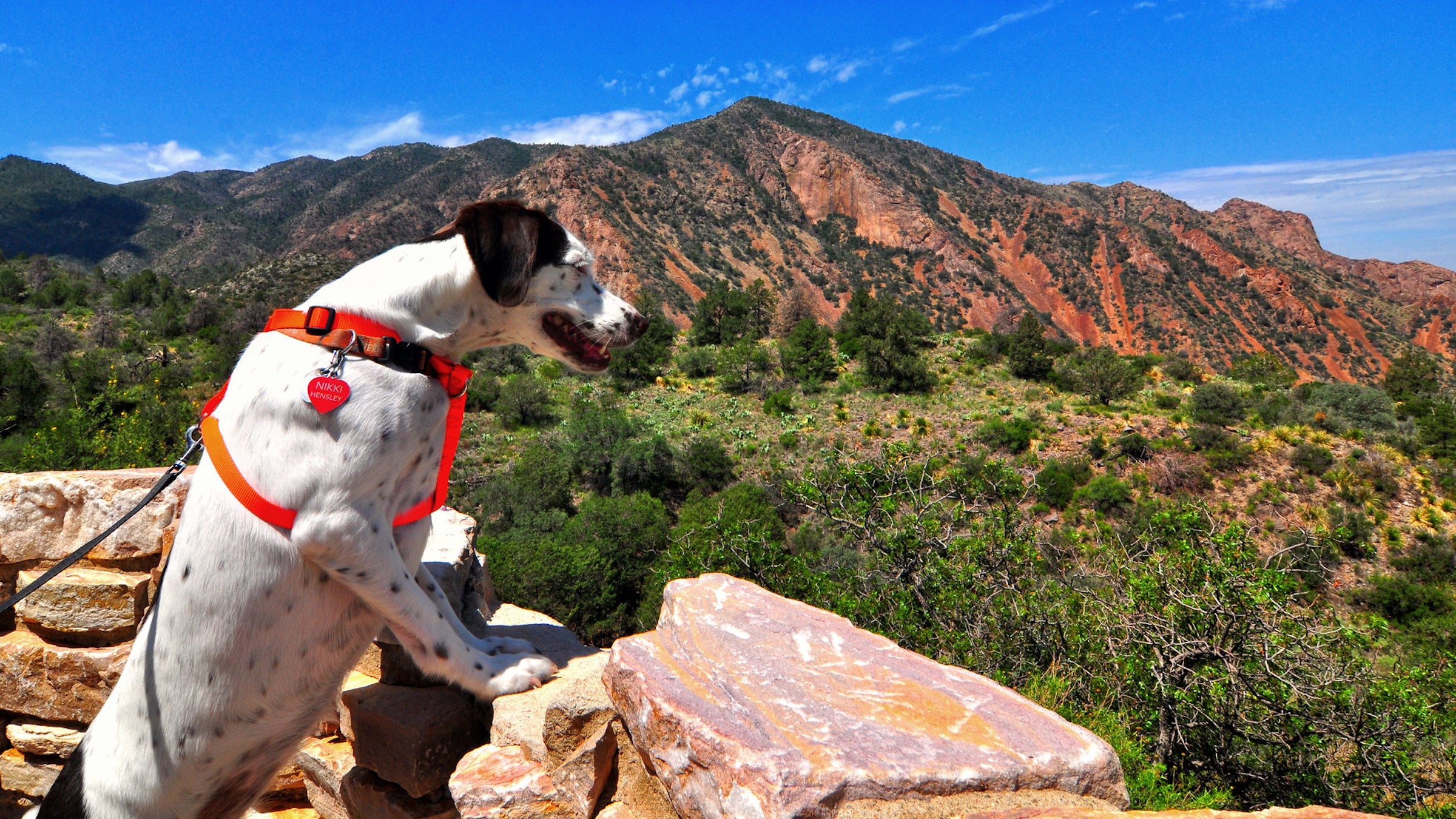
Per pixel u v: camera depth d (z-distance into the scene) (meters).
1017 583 7.30
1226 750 6.00
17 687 2.91
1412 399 50.25
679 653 2.09
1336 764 6.06
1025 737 1.77
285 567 1.83
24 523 2.91
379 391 1.89
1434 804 5.62
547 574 20.50
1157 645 6.11
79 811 1.92
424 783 2.30
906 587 7.60
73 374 44.53
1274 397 46.69
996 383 51.94
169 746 1.85
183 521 1.90
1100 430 42.00
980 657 6.62
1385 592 27.19
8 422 37.91
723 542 8.86
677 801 1.72
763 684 1.90
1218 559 6.29
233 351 50.78
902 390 51.03
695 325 77.12
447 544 2.98
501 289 2.04
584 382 53.91
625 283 166.50
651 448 36.62
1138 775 4.61
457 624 2.29
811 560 9.58
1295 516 34.56
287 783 2.86
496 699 2.18
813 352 53.38
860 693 1.91
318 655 1.94
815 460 39.41
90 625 2.84
